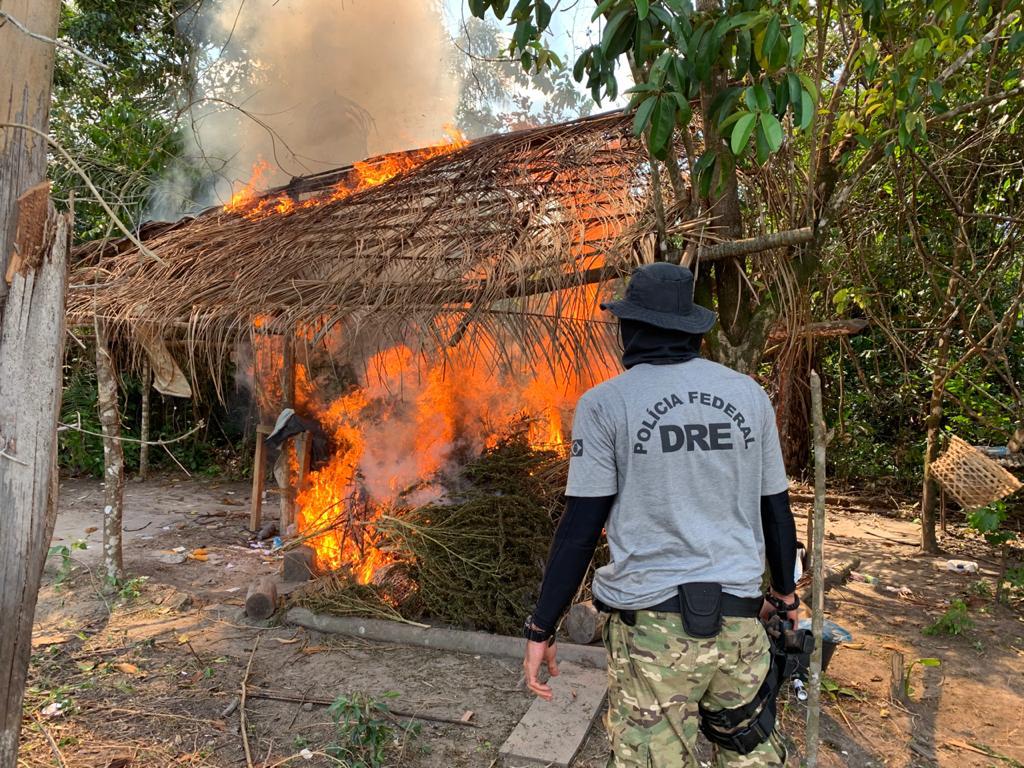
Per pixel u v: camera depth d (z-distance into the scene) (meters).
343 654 3.90
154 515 7.05
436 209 4.35
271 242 4.76
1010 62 4.12
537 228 3.80
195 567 5.48
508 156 4.77
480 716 3.25
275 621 4.29
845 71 3.33
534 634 1.95
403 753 2.96
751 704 1.94
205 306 4.26
